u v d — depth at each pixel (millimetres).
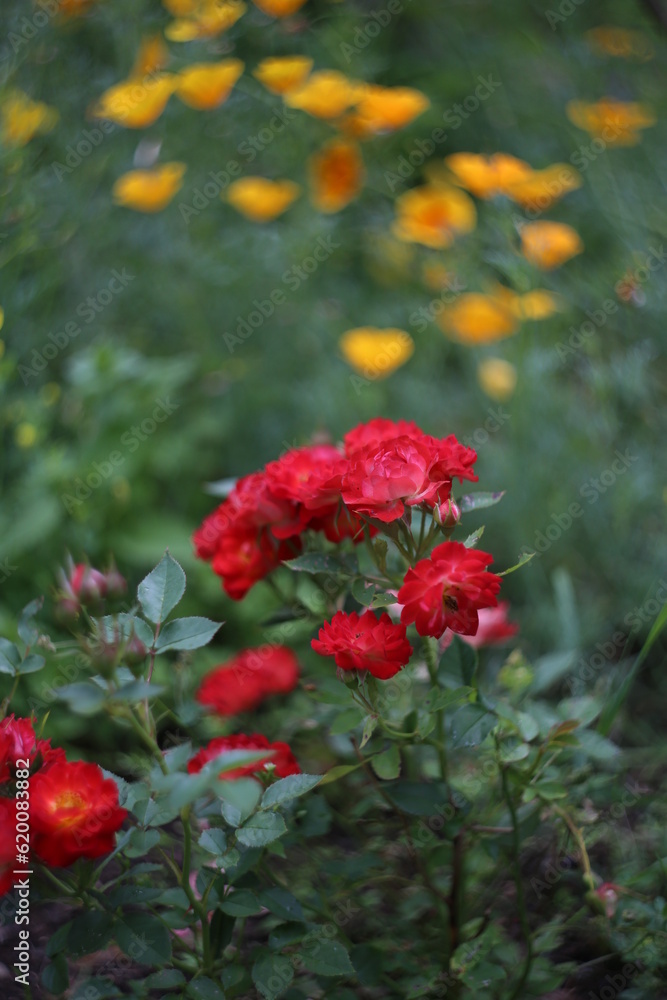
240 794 979
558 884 1234
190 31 1819
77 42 2027
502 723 1122
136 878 1153
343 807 1277
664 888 1192
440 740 1134
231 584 1155
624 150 2059
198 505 1745
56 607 1081
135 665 1051
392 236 2105
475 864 1205
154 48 1854
